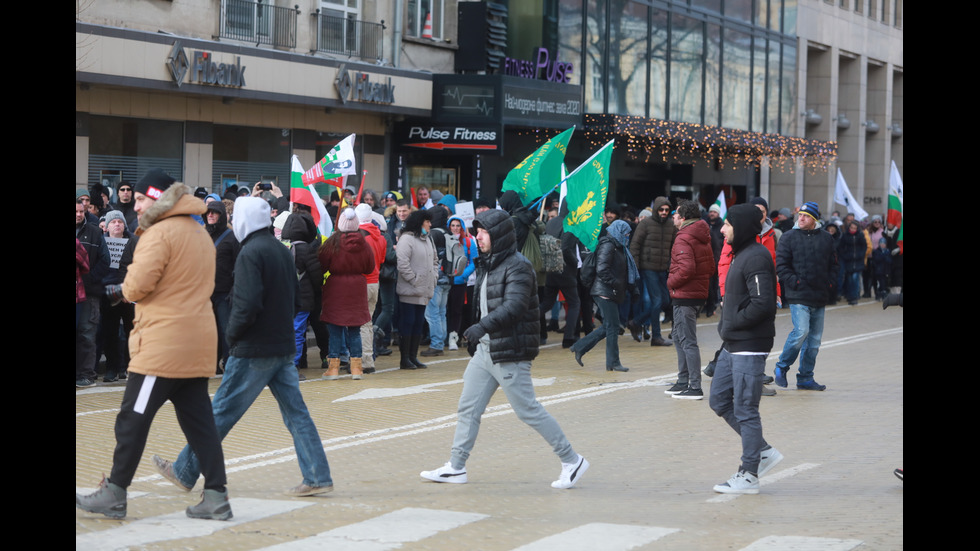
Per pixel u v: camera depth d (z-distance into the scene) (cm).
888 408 1206
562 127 2605
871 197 4716
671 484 853
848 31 4369
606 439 1031
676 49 3259
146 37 1811
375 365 1509
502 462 929
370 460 930
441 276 1630
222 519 702
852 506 777
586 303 1838
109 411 1101
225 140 2084
